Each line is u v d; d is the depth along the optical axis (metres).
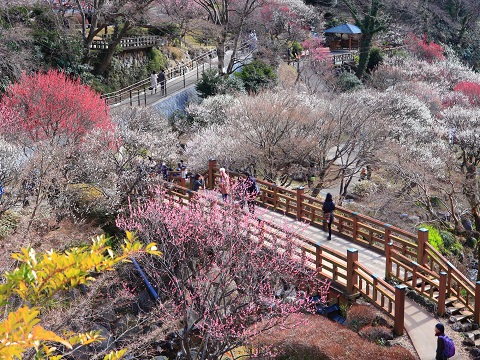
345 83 38.75
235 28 37.88
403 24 54.53
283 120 21.36
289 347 10.77
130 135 18.50
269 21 42.28
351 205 22.42
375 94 29.62
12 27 26.47
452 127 27.98
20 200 13.33
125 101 30.34
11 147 14.46
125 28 30.98
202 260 12.62
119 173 16.25
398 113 27.89
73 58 29.27
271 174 21.30
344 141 26.30
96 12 29.64
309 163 24.31
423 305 12.11
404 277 12.74
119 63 33.56
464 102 35.53
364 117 22.86
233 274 11.44
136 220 13.45
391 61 44.69
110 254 3.44
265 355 10.62
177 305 11.73
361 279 12.09
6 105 18.36
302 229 13.84
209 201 13.78
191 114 27.66
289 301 11.78
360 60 44.59
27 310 2.56
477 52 57.91
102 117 19.62
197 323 11.71
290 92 24.94
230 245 11.36
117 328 11.60
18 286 3.45
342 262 13.45
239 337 10.55
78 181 16.12
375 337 10.96
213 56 43.34
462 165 25.14
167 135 22.42
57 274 3.19
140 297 12.71
